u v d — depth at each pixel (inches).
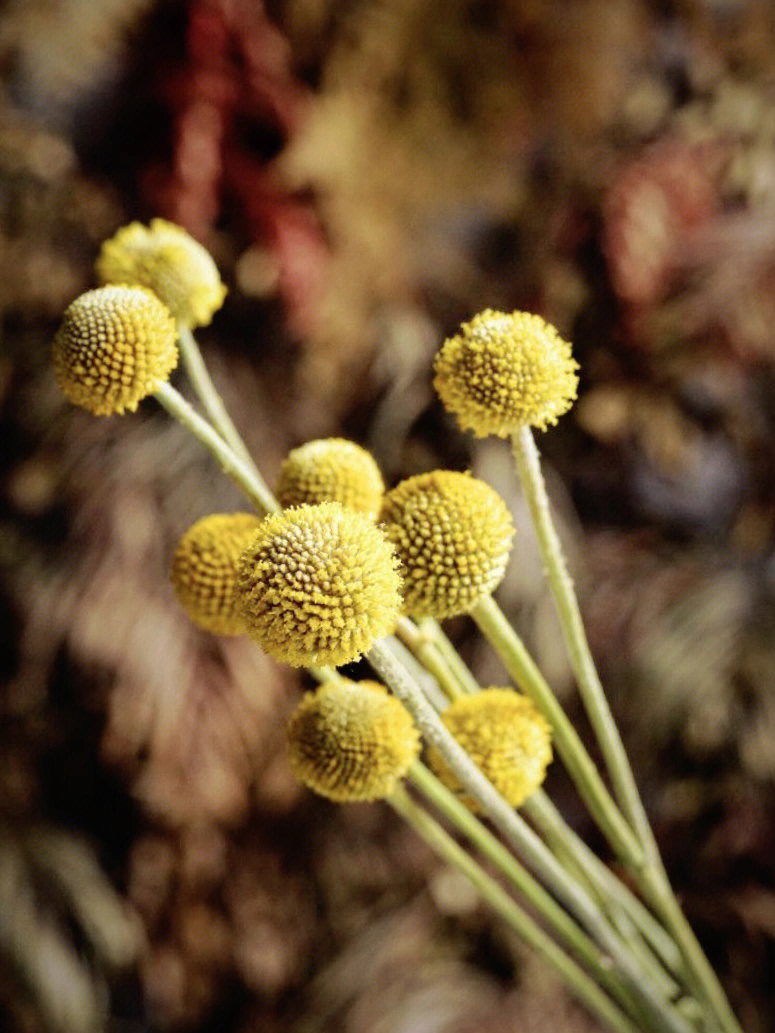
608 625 34.4
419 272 37.1
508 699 12.4
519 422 11.7
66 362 11.7
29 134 35.4
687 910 32.4
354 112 35.9
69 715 35.1
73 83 35.1
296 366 36.5
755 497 36.5
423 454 35.4
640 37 37.6
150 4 34.9
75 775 35.7
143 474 35.3
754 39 38.0
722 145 36.9
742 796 32.1
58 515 36.0
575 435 36.9
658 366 35.8
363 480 12.2
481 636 33.9
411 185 37.0
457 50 36.9
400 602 10.4
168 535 34.6
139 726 33.6
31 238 36.1
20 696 35.3
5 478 36.3
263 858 35.7
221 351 36.6
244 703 34.5
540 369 11.6
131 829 35.7
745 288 35.3
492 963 33.4
